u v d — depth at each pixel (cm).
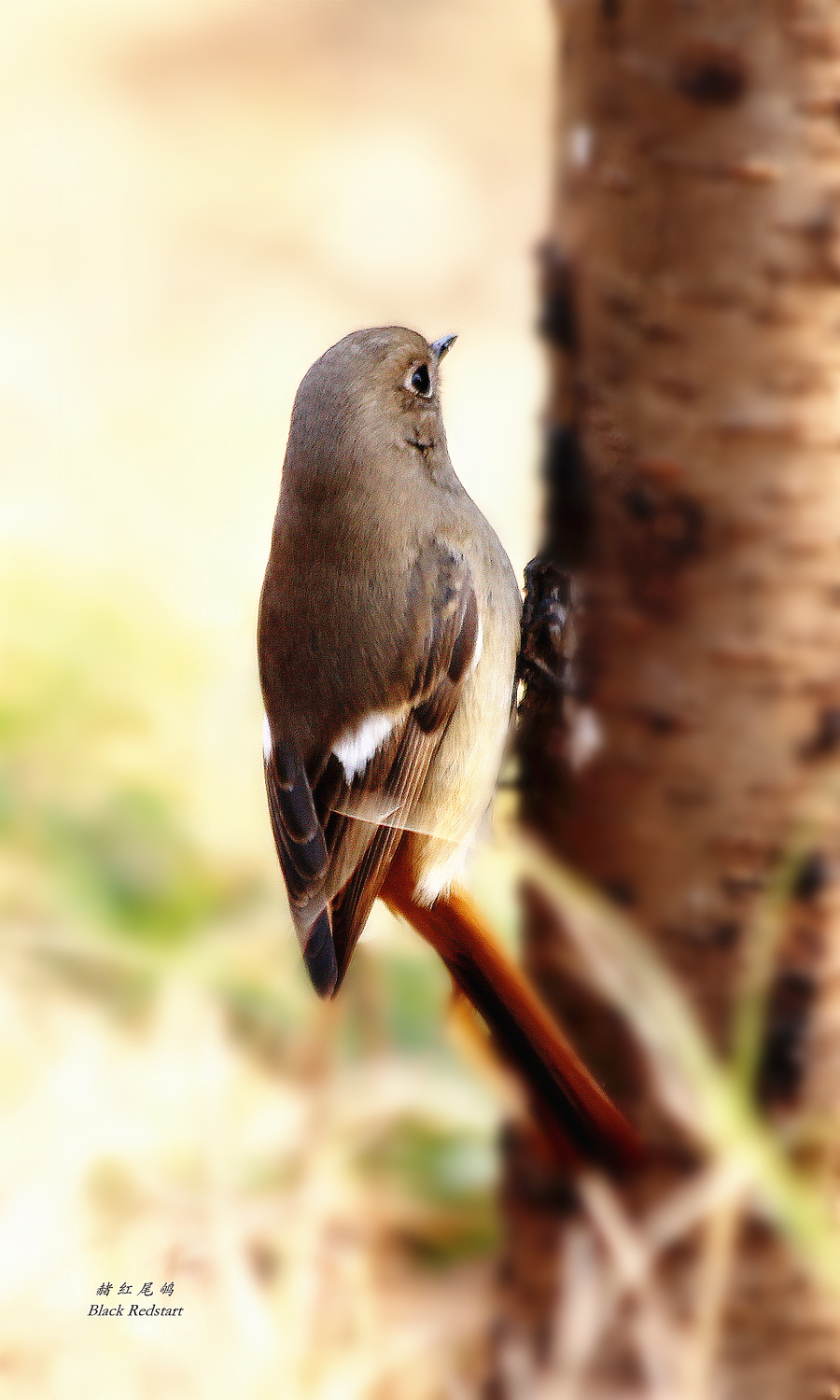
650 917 345
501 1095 347
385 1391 348
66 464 376
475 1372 348
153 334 461
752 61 342
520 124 565
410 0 620
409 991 354
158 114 584
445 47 602
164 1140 351
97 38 640
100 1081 352
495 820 351
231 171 548
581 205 344
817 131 342
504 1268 347
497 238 499
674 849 344
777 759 344
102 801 360
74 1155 351
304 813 349
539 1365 347
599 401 344
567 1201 346
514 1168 347
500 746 349
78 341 456
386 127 564
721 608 344
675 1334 345
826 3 342
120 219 525
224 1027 353
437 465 350
